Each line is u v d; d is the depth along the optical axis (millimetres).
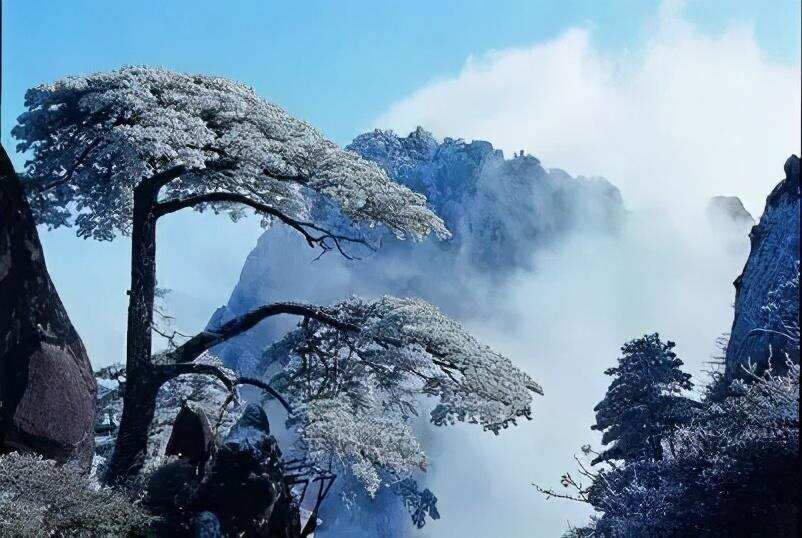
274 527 18484
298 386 25453
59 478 16078
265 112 23734
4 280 19062
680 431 22328
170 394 26328
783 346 26469
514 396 21984
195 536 16547
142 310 22750
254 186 24859
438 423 22344
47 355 19891
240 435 17781
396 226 23891
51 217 24141
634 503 20578
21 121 21312
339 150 24125
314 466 20000
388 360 22844
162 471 18328
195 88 23062
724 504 18047
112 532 15586
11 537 14016
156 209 23406
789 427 17328
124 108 21438
